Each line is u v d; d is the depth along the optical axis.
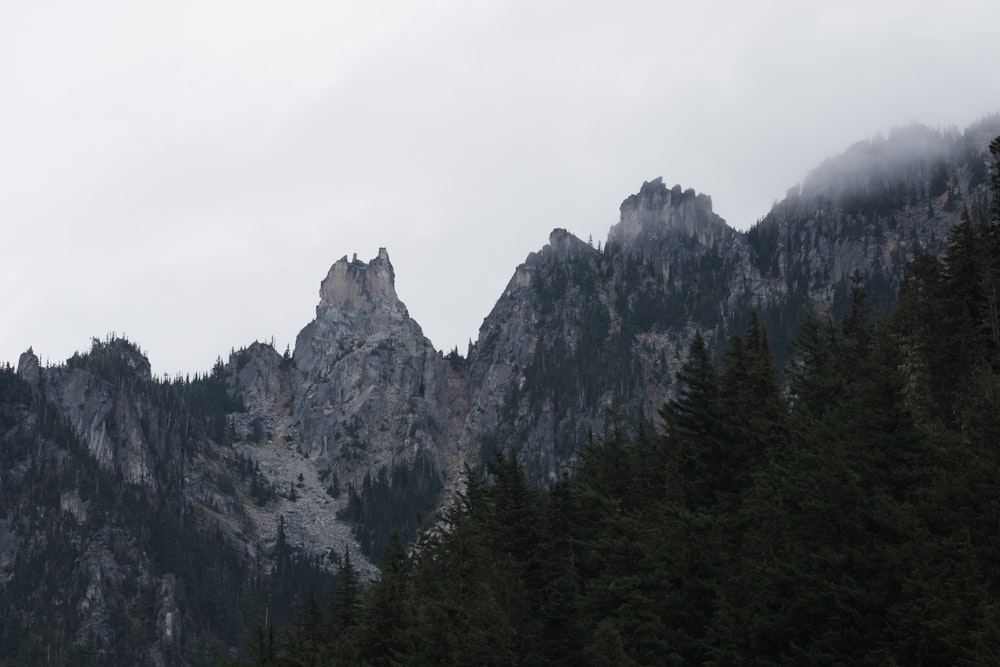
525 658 86.69
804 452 78.19
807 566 66.88
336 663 89.06
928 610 58.69
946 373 98.94
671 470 91.06
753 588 71.06
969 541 60.88
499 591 90.88
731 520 81.50
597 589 82.62
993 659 53.44
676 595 75.94
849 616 63.53
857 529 66.12
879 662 60.12
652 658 74.12
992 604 57.75
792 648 64.12
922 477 68.31
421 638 85.19
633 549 82.25
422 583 99.94
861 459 69.50
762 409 96.75
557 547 98.88
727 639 70.12
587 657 78.81
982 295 101.25
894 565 62.62
